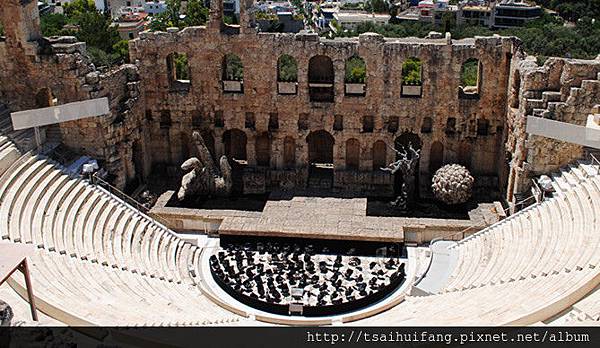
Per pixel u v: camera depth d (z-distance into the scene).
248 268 47.56
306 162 58.22
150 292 40.31
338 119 57.00
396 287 46.31
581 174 47.16
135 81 56.38
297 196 56.62
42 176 46.50
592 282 34.62
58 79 51.09
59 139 52.78
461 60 53.97
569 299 33.62
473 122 55.84
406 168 53.25
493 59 53.69
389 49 54.12
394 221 52.25
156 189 57.78
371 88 55.50
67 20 119.25
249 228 50.94
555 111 48.00
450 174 53.22
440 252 49.19
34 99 52.38
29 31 50.97
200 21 118.00
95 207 47.44
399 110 55.97
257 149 60.47
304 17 173.00
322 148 61.84
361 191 57.88
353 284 46.09
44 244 40.59
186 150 60.72
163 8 175.62
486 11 154.00
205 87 57.47
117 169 53.44
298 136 57.47
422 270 48.22
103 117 51.47
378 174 57.69
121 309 35.03
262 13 151.12
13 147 47.28
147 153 59.38
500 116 55.44
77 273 38.84
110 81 53.25
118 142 53.69
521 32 107.75
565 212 44.22
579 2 154.38
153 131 59.50
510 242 45.72
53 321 31.11
